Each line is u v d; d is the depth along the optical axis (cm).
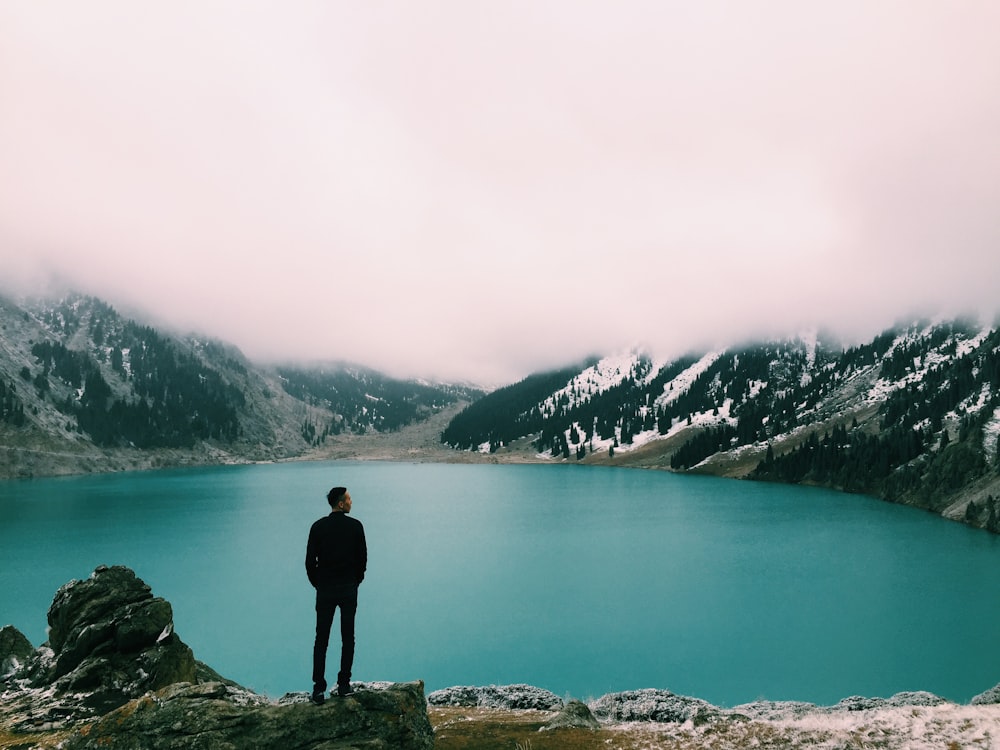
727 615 7419
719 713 1978
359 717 1007
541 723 1814
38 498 18362
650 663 5981
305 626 7256
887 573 9256
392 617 7550
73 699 1527
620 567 10000
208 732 938
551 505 17750
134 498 18712
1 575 9231
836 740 1384
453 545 11956
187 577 9438
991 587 8431
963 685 5288
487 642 6631
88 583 1944
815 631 6781
